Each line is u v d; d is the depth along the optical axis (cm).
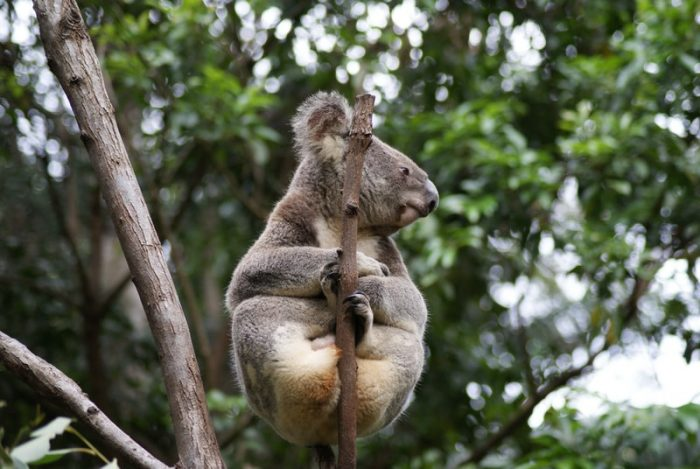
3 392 1172
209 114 1101
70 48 533
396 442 1322
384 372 576
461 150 1120
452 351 1282
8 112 1155
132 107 1380
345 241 522
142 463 495
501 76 1291
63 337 1278
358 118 520
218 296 1514
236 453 1176
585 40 1307
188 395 507
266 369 567
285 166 1341
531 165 1070
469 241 1044
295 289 582
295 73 1232
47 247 1399
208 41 1147
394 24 1225
